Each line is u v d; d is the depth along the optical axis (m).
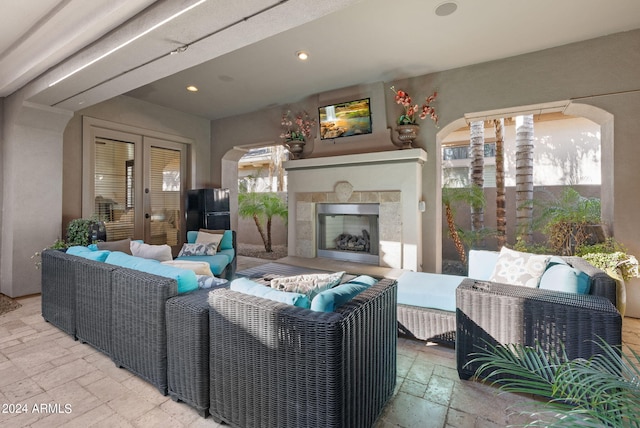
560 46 3.55
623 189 3.27
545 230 4.16
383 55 3.76
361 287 1.75
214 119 6.43
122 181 5.21
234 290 1.74
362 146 4.76
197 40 2.39
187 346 1.74
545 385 1.01
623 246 3.24
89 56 2.74
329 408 1.31
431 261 4.41
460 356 2.05
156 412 1.75
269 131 5.80
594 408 0.77
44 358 2.33
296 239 5.35
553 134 6.15
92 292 2.38
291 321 1.39
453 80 4.16
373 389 1.63
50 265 2.88
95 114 4.78
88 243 4.02
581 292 1.97
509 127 6.60
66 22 2.60
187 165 6.23
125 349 2.10
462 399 1.86
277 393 1.44
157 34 2.30
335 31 3.23
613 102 3.32
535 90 3.68
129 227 5.32
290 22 2.18
